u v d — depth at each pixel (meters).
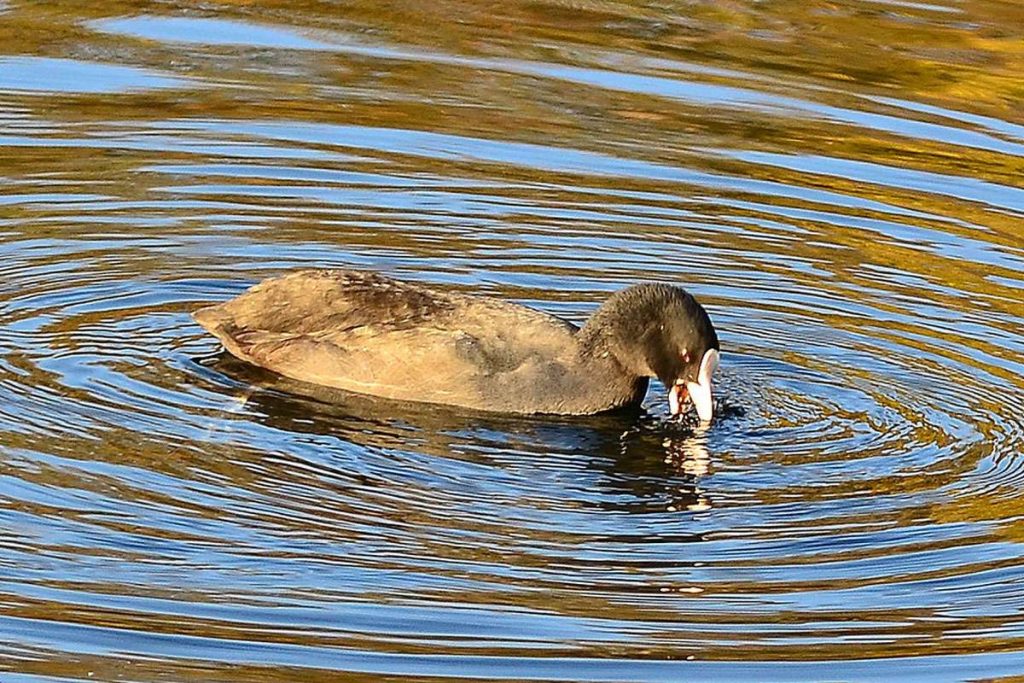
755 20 23.88
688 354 13.57
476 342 13.67
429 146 19.17
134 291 15.42
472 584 10.98
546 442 13.20
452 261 16.48
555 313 15.48
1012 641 10.60
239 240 16.69
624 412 13.85
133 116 19.58
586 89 21.03
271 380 13.85
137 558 11.03
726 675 10.16
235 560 11.09
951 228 17.77
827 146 19.70
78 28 22.25
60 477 11.95
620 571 11.27
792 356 14.87
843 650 10.45
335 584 10.89
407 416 13.44
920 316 15.76
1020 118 20.69
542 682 9.98
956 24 23.86
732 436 13.40
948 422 13.76
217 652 10.11
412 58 21.86
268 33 22.45
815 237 17.42
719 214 17.83
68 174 17.95
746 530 11.93
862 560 11.55
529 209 17.75
